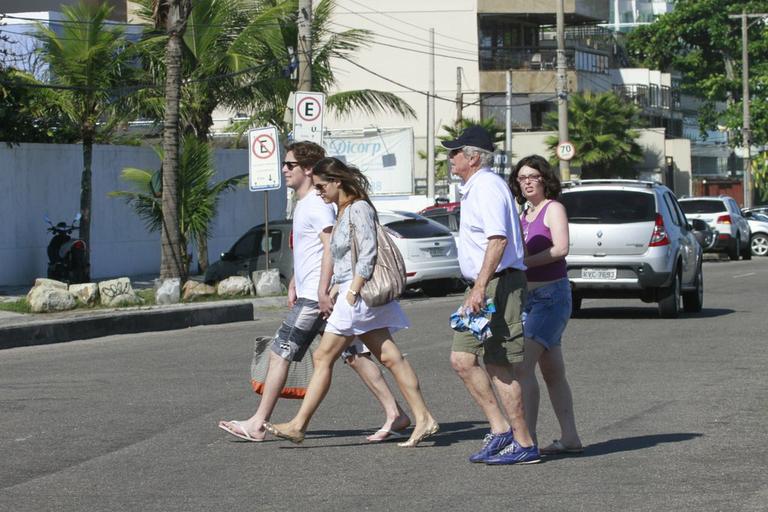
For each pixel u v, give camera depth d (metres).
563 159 53.94
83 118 36.16
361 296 12.13
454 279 34.88
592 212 26.28
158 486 10.84
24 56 45.41
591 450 12.21
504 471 11.24
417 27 84.38
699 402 15.20
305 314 12.79
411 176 62.44
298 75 34.16
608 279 26.12
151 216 37.88
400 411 12.93
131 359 20.53
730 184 104.69
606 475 11.00
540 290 11.66
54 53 35.69
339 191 12.37
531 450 11.50
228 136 55.44
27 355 21.67
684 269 27.28
